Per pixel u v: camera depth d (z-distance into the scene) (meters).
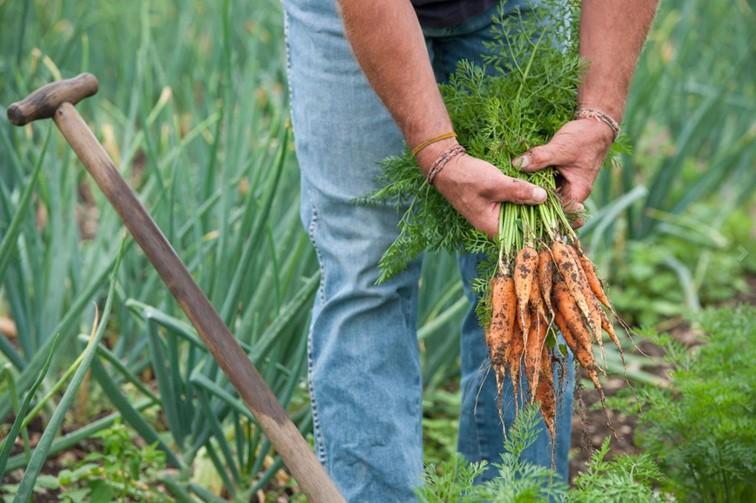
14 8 6.95
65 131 3.30
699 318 4.34
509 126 3.29
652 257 6.74
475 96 3.34
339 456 3.60
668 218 6.96
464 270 3.86
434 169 3.17
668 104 7.38
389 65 3.09
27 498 3.21
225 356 3.21
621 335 6.09
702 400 3.68
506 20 3.43
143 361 5.13
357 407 3.53
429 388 5.32
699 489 3.83
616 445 4.95
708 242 7.00
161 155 5.78
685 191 7.00
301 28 3.47
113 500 4.25
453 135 3.17
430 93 3.13
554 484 2.89
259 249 4.68
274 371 4.38
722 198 7.68
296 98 3.56
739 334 4.11
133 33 7.23
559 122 3.36
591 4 3.41
